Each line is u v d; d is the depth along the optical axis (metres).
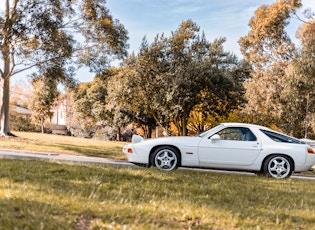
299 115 34.53
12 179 6.08
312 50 23.02
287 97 28.34
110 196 5.18
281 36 38.56
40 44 21.05
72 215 4.01
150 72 25.27
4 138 22.92
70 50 21.47
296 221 4.56
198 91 24.03
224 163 9.68
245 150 9.66
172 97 23.30
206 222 4.17
